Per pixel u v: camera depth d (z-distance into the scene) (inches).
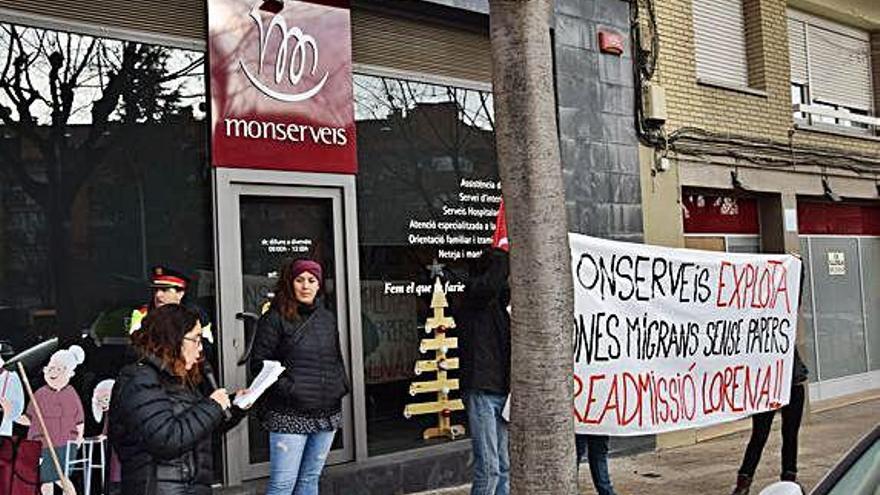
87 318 247.6
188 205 269.3
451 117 338.6
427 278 323.0
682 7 425.1
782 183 468.8
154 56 266.8
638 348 267.0
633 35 399.9
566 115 368.2
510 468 169.6
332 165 298.4
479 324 238.7
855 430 422.9
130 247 257.4
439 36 338.3
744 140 446.0
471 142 343.0
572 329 170.2
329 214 300.2
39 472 198.4
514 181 168.4
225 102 275.3
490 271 238.5
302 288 224.4
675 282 275.0
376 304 308.5
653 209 399.5
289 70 290.2
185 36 272.8
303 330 222.5
